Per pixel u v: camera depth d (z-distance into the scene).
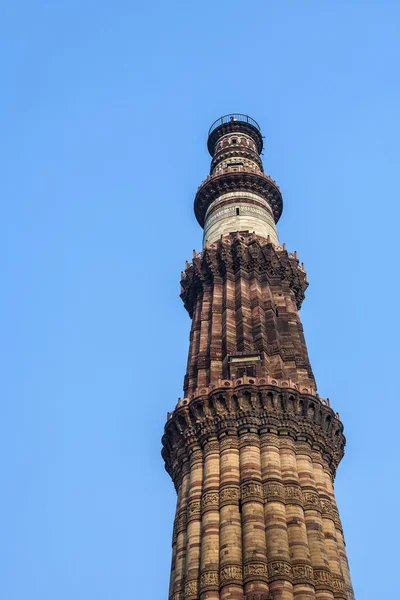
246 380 41.69
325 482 39.28
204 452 40.19
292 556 33.38
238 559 33.50
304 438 40.38
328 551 35.38
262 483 36.94
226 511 35.81
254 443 39.19
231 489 36.88
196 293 55.91
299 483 37.53
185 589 33.81
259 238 57.56
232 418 40.53
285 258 56.44
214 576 33.28
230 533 34.66
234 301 51.81
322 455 40.97
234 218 61.38
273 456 38.34
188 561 34.94
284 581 31.94
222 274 54.88
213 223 62.44
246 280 53.53
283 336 49.25
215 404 41.28
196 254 58.00
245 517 35.09
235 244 55.53
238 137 78.12
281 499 36.00
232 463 38.31
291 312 51.94
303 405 41.53
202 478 38.91
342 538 37.50
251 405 40.78
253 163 74.19
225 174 66.25
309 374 46.78
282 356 47.25
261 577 32.22
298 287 56.53
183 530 37.34
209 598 32.28
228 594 31.89
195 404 41.84
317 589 32.66
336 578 34.16
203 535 35.53
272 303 51.44
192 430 41.41
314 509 36.28
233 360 45.59
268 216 63.25
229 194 65.00
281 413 40.69
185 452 41.25
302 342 49.50
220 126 80.50
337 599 33.09
